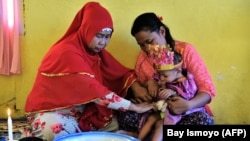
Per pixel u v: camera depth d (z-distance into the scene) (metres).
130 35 2.21
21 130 2.04
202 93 1.96
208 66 2.24
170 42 2.04
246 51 2.22
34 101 1.87
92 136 1.45
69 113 1.87
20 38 2.20
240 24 2.20
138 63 2.10
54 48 1.85
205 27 2.20
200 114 1.93
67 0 2.17
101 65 2.06
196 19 2.19
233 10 2.18
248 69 2.23
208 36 2.21
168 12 2.19
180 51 2.01
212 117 2.11
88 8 1.86
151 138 1.88
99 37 1.85
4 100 2.28
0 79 2.25
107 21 1.83
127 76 2.10
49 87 1.82
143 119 1.93
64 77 1.77
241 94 2.26
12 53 2.17
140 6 2.18
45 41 2.21
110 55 2.11
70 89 1.77
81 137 1.43
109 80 2.10
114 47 2.22
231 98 2.26
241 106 2.27
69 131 1.79
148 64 2.06
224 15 2.19
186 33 2.21
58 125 1.77
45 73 1.84
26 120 2.25
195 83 1.99
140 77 2.09
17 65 2.17
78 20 1.92
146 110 1.88
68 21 2.20
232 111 2.28
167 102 1.91
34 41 2.21
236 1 2.17
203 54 2.23
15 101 2.28
